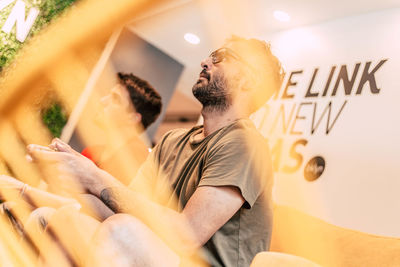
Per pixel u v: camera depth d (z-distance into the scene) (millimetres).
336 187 3012
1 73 4227
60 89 4629
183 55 5480
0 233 1914
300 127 3363
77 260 1358
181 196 1534
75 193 1451
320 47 3621
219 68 1715
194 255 1411
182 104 7973
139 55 5270
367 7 3393
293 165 3273
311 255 1855
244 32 4383
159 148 1817
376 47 3270
